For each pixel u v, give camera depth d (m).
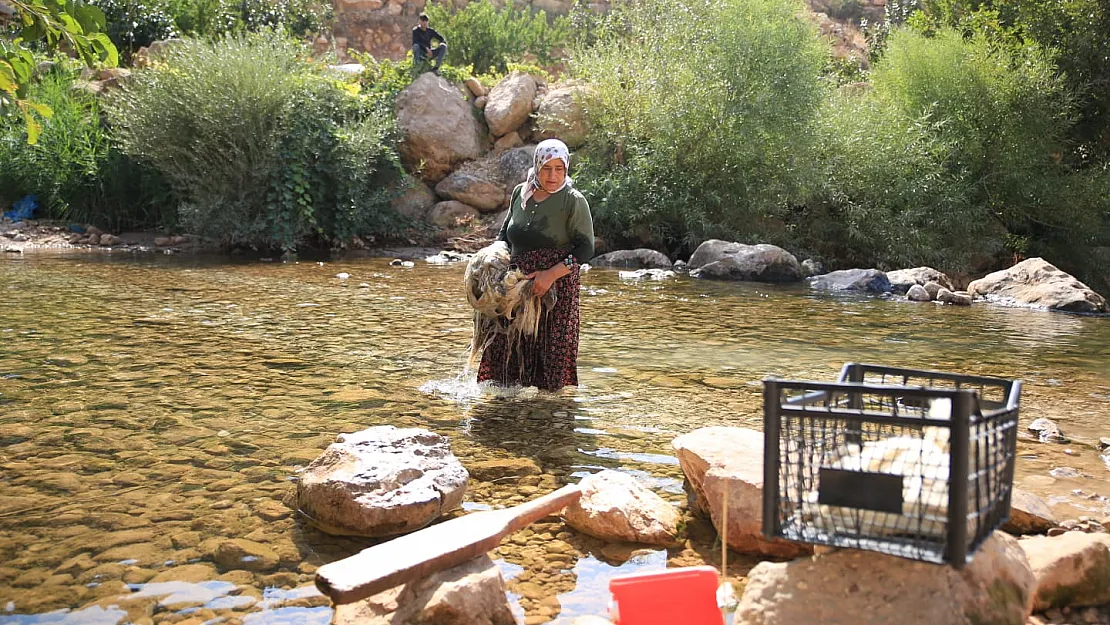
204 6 20.33
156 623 2.44
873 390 2.23
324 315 7.89
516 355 5.25
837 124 15.09
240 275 10.78
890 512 2.15
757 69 14.74
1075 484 3.73
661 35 15.45
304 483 3.29
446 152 16.27
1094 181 16.36
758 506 3.00
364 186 14.95
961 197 14.99
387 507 3.09
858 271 11.92
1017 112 16.09
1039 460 4.09
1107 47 17.30
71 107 15.45
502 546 3.05
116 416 4.46
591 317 8.38
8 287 9.07
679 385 5.51
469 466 3.86
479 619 2.44
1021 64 16.47
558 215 5.05
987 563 2.21
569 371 5.29
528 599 2.65
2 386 5.02
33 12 3.54
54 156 15.13
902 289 11.71
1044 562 2.58
